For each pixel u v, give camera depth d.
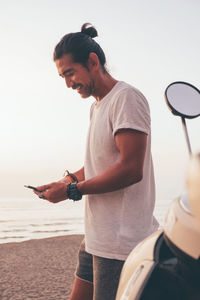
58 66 2.04
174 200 1.17
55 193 1.89
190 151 1.41
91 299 2.16
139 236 1.84
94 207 1.93
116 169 1.76
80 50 1.95
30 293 5.38
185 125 1.47
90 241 1.94
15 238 31.84
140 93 1.89
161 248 1.19
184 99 1.52
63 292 5.44
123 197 1.84
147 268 1.14
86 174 2.06
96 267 1.91
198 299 1.03
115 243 1.82
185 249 1.02
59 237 15.01
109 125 1.88
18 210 80.31
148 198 1.94
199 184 0.65
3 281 6.25
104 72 2.03
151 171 2.02
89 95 2.07
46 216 65.38
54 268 7.66
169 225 1.11
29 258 9.20
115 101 1.86
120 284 1.29
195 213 0.68
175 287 1.08
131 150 1.75
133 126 1.77
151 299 1.10
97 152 1.94
